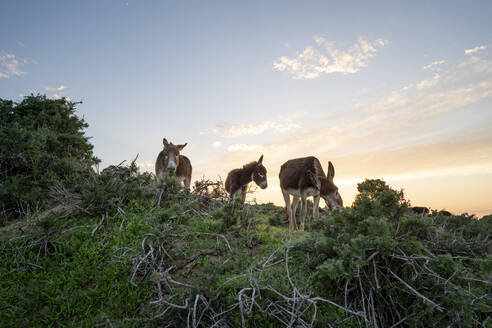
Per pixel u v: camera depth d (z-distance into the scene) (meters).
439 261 3.01
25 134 7.74
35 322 2.94
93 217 5.30
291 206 8.10
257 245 4.65
